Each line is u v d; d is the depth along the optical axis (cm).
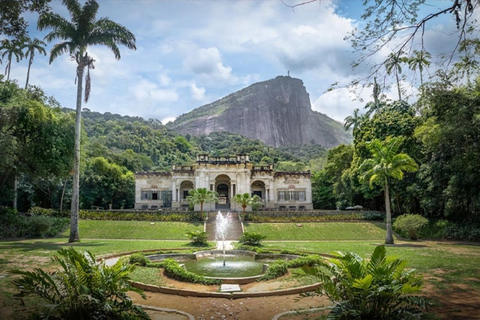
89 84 2858
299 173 5872
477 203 3067
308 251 2208
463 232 3256
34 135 3130
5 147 2641
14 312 846
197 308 1029
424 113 2242
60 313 741
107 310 701
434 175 3316
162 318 926
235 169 5506
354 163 4516
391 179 3912
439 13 784
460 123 2003
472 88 1873
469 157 2423
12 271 748
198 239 2819
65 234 3362
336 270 834
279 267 1451
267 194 5709
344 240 3459
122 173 6519
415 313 737
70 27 2717
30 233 3203
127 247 2347
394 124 3891
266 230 3766
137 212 4228
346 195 5266
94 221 3862
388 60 857
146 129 13425
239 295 1147
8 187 3950
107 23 2806
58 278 771
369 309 733
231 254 2266
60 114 3466
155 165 10681
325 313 920
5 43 1441
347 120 5706
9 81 3136
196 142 16000
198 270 1628
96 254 1961
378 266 766
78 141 2800
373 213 4359
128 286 819
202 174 5459
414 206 4269
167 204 5675
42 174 3331
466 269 1539
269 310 1001
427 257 1934
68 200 5181
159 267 1584
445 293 1108
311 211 4584
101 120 15188
